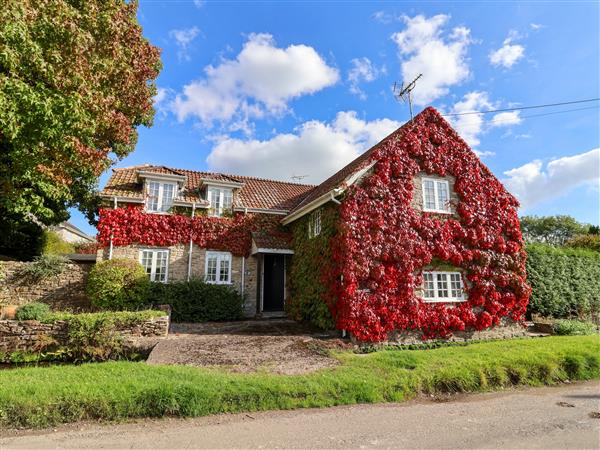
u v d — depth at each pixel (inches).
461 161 530.6
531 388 275.0
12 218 636.7
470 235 501.7
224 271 651.5
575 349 332.5
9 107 279.1
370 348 398.3
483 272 496.4
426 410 218.7
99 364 286.2
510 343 380.2
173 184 643.5
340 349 372.8
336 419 199.2
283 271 696.4
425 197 498.3
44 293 542.0
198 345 367.2
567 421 199.3
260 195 754.8
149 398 201.2
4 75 280.5
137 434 173.5
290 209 713.0
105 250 581.9
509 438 173.2
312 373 267.1
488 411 217.2
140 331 420.5
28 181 468.1
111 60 433.7
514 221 540.1
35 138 318.7
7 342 391.2
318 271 507.8
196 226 635.5
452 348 360.5
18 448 155.6
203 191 690.8
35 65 295.9
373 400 233.5
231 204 685.9
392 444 164.4
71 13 334.3
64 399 193.3
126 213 596.7
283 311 671.8
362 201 448.8
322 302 484.7
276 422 193.0
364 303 418.3
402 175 481.7
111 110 469.4
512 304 505.0
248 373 266.2
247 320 597.9
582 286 634.8
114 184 635.5
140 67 626.5
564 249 657.6
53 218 723.4
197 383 226.5
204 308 574.9
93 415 191.6
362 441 167.6
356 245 430.3
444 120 536.1
